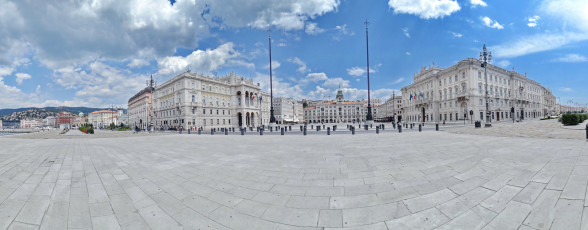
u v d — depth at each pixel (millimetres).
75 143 17531
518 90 59969
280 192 4809
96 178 6211
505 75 57062
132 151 11836
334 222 3482
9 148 14141
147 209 4090
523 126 22109
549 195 3975
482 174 5559
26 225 3512
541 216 3348
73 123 165500
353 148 10898
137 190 5141
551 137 12406
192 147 13227
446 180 5254
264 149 11477
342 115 141750
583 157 6547
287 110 129125
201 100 60344
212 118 63125
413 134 18781
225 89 68938
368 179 5574
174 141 18031
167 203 4352
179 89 58656
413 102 71875
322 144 13008
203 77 62562
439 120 58875
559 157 6820
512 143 10867
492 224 3270
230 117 69438
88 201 4477
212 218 3717
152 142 17375
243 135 24438
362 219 3549
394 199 4254
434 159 7602
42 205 4273
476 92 48406
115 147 14055
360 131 25344
